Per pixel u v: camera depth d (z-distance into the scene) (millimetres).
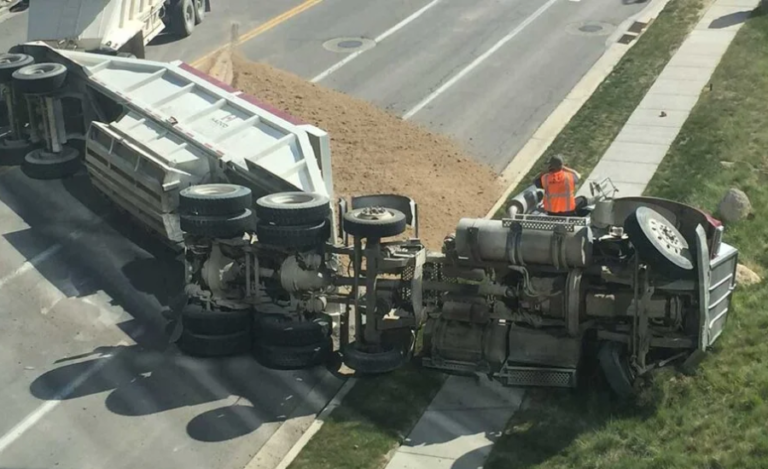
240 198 14062
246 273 14328
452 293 13922
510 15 29594
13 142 19828
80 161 19531
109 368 14398
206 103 17125
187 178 15641
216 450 12750
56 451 12766
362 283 13984
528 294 13320
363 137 21141
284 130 15820
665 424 12586
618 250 13289
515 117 22734
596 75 24906
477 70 25500
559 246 12938
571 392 13531
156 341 15031
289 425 13219
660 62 24859
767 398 12789
